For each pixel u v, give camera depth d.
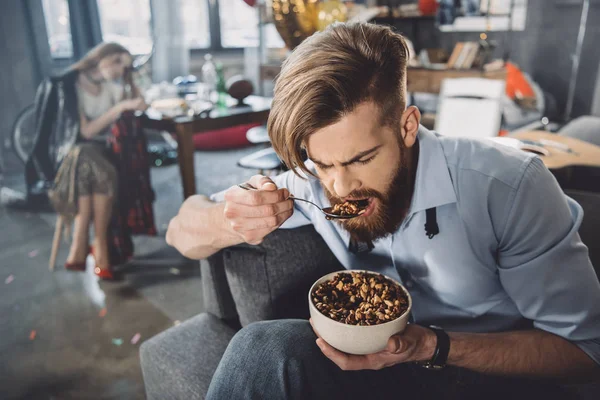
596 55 3.46
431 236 0.94
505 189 0.86
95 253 2.35
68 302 2.13
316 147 0.77
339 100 0.73
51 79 2.47
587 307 0.85
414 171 0.94
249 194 0.85
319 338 0.80
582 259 0.86
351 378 0.87
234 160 4.32
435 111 3.45
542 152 1.51
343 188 0.81
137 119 2.50
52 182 2.61
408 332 0.79
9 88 4.08
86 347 1.82
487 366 0.85
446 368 0.96
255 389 0.83
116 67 2.44
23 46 4.12
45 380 1.64
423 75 2.94
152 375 1.14
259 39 5.40
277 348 0.84
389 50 0.77
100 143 2.41
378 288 0.83
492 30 3.74
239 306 1.17
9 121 4.09
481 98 2.64
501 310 0.98
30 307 2.09
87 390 1.59
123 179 2.46
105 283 2.29
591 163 1.54
